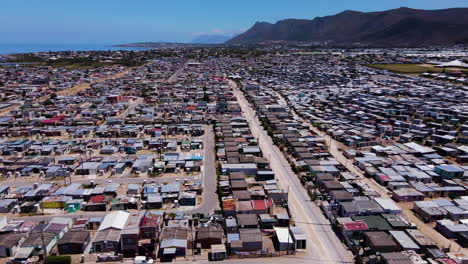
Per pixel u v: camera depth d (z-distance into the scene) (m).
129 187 66.62
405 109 139.25
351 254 47.38
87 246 48.75
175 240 48.06
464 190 65.81
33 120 120.75
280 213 58.59
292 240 48.91
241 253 46.88
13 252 46.03
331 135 107.12
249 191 64.81
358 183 68.62
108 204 60.91
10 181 71.62
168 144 94.38
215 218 54.88
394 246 46.09
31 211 58.59
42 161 80.69
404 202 63.19
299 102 156.25
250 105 157.25
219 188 66.00
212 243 48.78
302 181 72.12
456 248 48.25
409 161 81.31
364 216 54.81
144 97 174.62
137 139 101.12
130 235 46.69
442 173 73.00
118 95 164.38
